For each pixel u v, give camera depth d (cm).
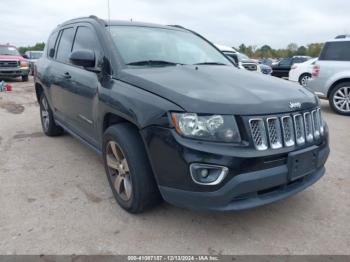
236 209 245
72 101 413
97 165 427
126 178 301
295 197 343
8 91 1191
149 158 267
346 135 588
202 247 261
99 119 336
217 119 242
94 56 339
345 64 774
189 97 250
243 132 244
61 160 444
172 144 246
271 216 307
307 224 294
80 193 348
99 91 329
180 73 310
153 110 259
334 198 342
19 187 361
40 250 255
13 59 1532
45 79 506
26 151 480
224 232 281
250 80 307
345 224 294
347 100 782
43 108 560
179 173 247
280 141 259
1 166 421
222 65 386
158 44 375
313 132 293
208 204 245
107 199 335
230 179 239
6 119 703
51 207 318
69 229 282
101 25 371
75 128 431
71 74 410
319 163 295
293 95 288
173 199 259
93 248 258
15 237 270
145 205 290
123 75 309
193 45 412
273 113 257
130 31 376
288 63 2000
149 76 294
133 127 292
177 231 281
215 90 267
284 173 258
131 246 261
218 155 236
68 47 447
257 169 246
